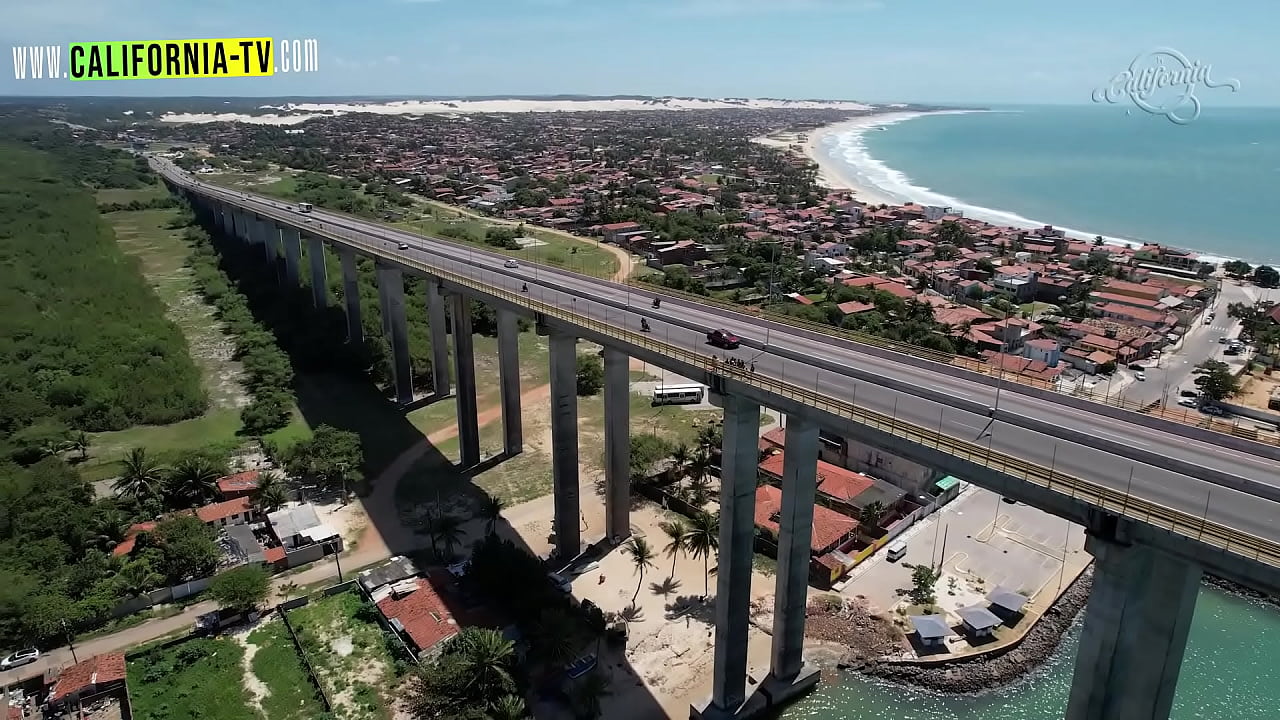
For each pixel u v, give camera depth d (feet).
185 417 307.78
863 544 220.23
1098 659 106.93
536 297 236.02
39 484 228.02
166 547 200.23
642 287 258.16
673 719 163.02
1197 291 466.29
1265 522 104.01
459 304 257.34
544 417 310.86
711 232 604.08
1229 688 170.40
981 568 209.97
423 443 287.69
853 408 133.18
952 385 159.84
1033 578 205.57
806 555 158.40
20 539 207.82
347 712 161.07
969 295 467.52
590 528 232.32
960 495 250.16
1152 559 104.32
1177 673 108.06
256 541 215.51
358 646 180.14
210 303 462.19
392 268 311.27
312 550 214.28
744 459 153.58
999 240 614.75
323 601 196.13
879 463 250.78
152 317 405.18
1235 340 400.47
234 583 187.62
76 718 159.12
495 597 192.85
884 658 179.32
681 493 249.55
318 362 362.12
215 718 158.71
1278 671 175.22
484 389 340.59
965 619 186.09
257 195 613.52
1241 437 129.08
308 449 256.32
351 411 317.42
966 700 170.30
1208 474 117.39
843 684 174.29
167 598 196.65
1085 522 106.11
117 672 166.40
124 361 335.06
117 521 215.10
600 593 201.77
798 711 167.22
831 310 402.52
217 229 628.28
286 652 178.29
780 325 206.28
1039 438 132.46
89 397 299.58
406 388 324.39
